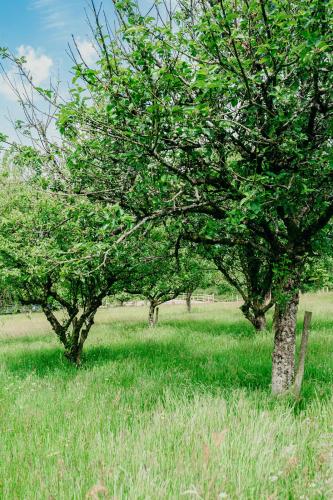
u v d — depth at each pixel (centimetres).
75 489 375
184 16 633
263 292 1495
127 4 543
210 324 1942
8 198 967
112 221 524
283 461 415
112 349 1306
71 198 726
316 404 623
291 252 704
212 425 523
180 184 675
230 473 381
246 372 888
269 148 587
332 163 522
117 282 1138
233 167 628
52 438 537
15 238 955
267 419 515
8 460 464
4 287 1130
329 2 425
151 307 2052
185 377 860
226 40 515
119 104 518
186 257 1164
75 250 621
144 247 892
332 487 343
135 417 602
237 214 561
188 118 517
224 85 494
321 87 579
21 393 781
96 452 466
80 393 752
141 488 352
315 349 1110
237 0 538
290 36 505
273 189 584
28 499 371
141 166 580
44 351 1381
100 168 721
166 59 503
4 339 1909
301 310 2325
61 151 671
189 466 402
